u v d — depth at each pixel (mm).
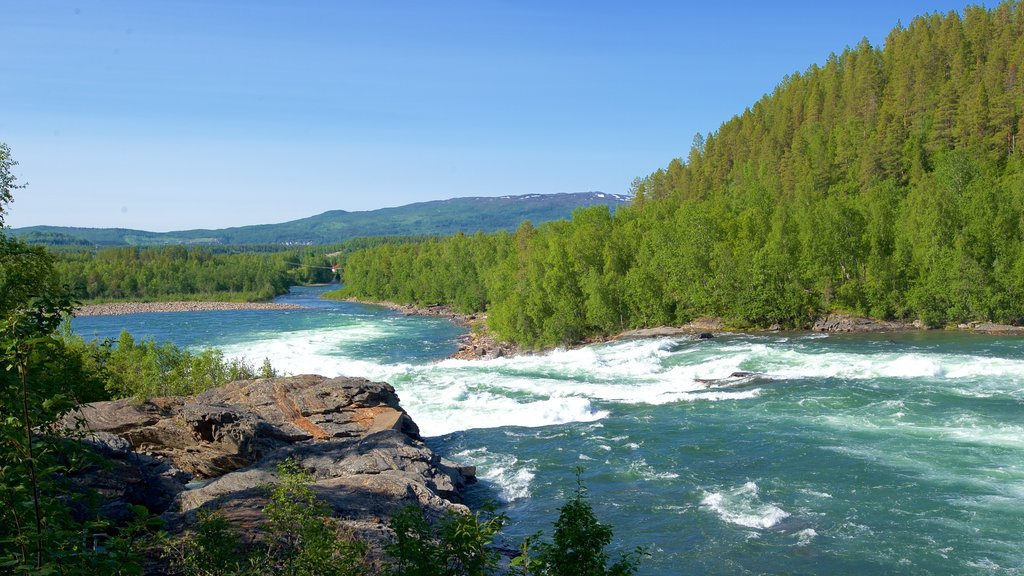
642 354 72250
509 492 34844
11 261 17922
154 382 55406
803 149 139500
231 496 25812
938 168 105250
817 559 25750
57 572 9141
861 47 179750
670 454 38500
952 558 25109
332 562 14742
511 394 56469
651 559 26500
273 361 85875
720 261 94562
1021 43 129625
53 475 23547
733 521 29375
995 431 38750
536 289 101000
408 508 14430
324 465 34219
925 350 66500
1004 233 84188
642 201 176625
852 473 33594
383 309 178375
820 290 91375
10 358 9578
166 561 19188
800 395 49625
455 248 167375
